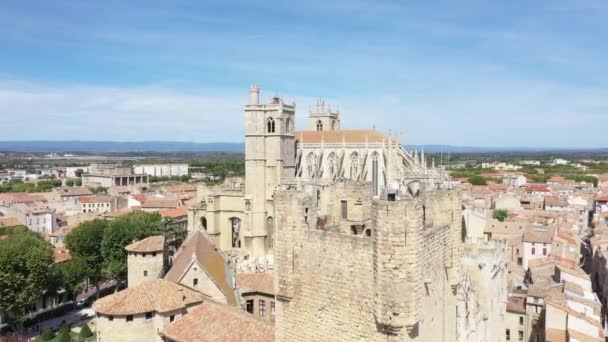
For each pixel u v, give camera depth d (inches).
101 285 6087.6
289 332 1690.5
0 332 4318.4
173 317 2795.3
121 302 2797.7
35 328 4461.1
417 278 1417.3
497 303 2920.8
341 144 6702.8
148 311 2758.4
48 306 5196.9
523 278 5211.6
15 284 4128.9
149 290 2876.5
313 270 1610.5
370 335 1493.6
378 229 1421.0
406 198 1403.8
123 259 5216.5
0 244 4370.1
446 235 1740.9
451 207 1840.6
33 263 4254.4
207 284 3139.8
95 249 5285.4
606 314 5017.2
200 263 3181.6
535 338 3981.3
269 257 5940.0
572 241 6382.9
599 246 6387.8
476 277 2689.5
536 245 6318.9
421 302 1456.7
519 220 7657.5
